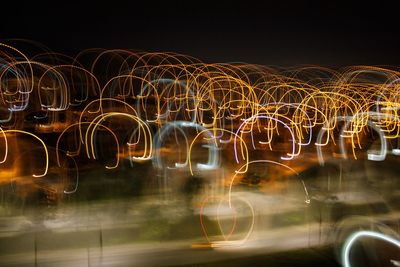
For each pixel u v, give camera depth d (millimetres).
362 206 8602
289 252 6555
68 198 8898
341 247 6547
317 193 9539
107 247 6641
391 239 6574
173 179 10391
